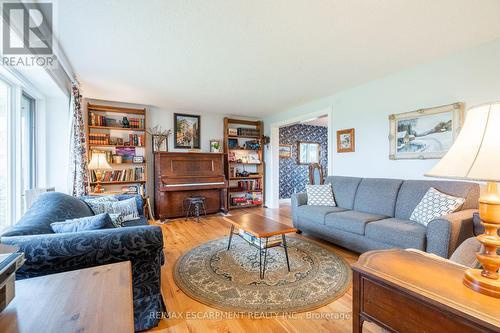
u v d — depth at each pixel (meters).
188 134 5.11
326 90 3.76
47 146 3.00
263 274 2.20
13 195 2.29
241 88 3.63
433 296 0.81
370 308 1.00
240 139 5.79
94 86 3.46
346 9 1.78
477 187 2.27
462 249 1.32
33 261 1.16
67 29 1.99
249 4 1.71
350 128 3.68
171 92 3.80
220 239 3.27
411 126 2.92
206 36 2.14
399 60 2.70
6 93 2.28
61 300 0.79
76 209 2.05
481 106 0.87
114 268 1.03
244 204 5.54
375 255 1.15
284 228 2.33
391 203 2.80
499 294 0.77
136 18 1.86
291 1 1.68
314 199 3.54
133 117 4.59
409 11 1.81
